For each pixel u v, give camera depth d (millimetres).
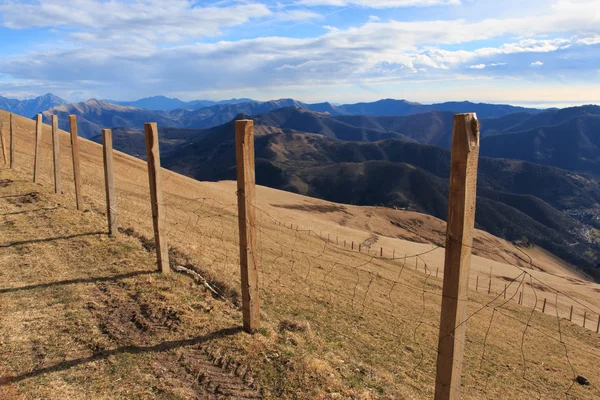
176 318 7695
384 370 9039
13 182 17062
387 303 18000
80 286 8766
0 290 8250
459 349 4520
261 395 5734
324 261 25250
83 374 5832
